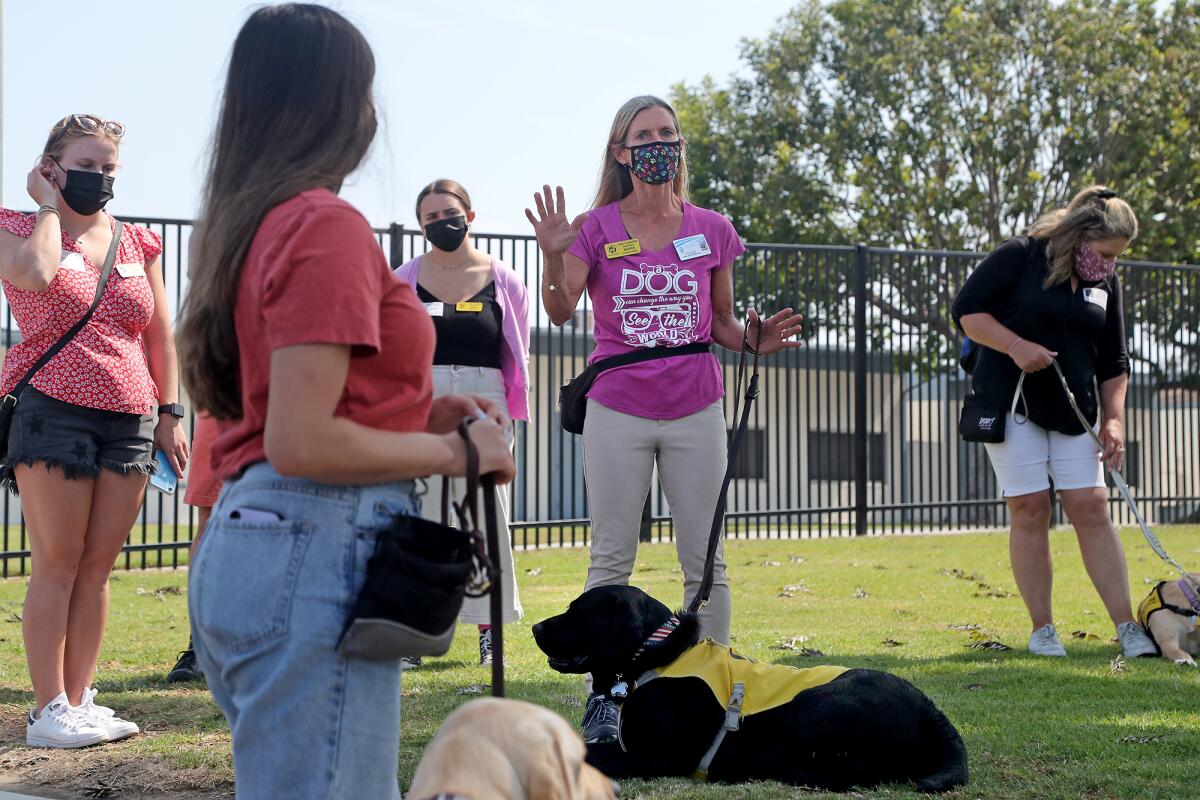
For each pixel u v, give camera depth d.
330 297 1.82
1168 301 15.08
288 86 2.08
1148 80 22.34
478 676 5.42
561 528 12.00
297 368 1.80
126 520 4.46
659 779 3.63
